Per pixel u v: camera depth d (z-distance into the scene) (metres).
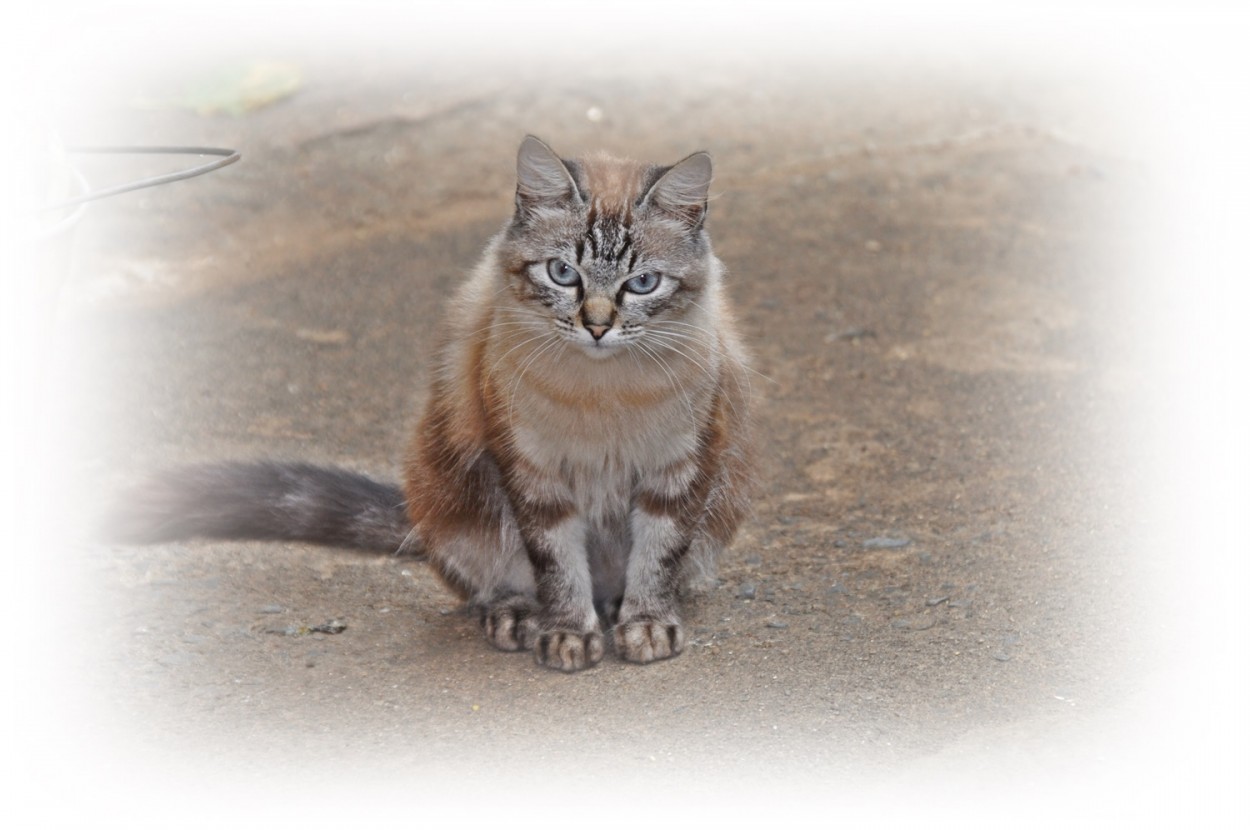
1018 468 12.14
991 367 14.50
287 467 10.34
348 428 12.77
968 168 20.31
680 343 8.53
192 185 18.33
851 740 7.73
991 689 8.32
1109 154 21.06
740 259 16.94
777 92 22.66
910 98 22.86
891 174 19.92
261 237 17.25
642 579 9.03
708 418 8.84
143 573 9.93
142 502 9.99
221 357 14.15
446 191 18.67
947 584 9.88
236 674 8.56
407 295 15.75
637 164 8.81
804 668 8.64
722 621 9.42
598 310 8.12
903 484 11.93
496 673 8.68
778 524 11.22
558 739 7.77
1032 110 22.66
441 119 20.80
